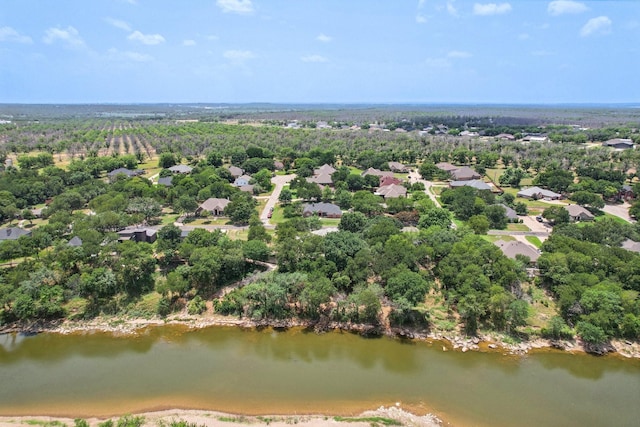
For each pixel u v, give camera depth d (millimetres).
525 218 119375
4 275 73625
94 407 50250
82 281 70625
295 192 146625
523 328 66312
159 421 47250
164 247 82688
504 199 128750
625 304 63062
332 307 71500
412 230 98625
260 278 74938
